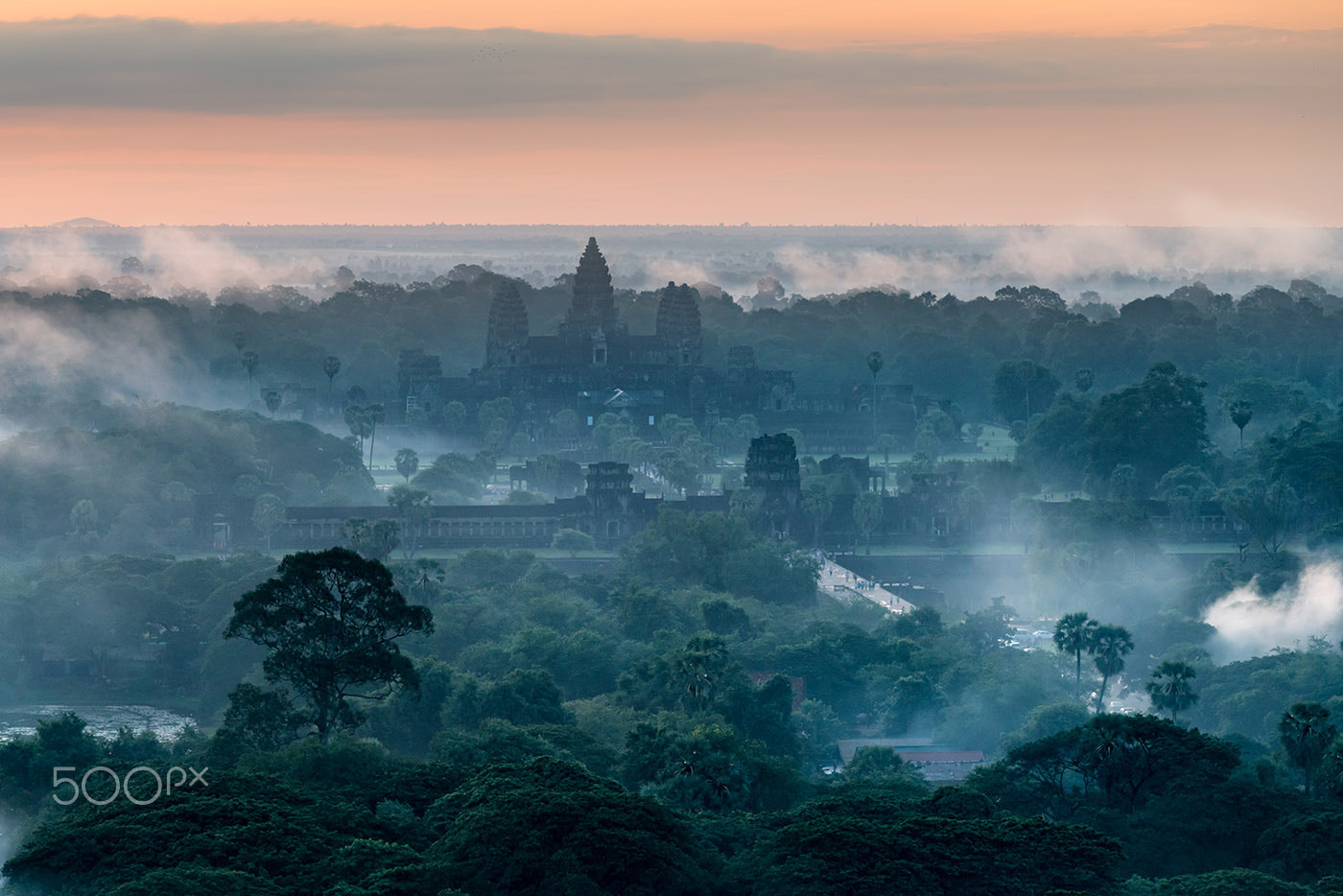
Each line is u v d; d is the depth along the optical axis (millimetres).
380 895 178250
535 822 190625
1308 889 196250
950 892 191750
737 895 192625
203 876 176125
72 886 185000
